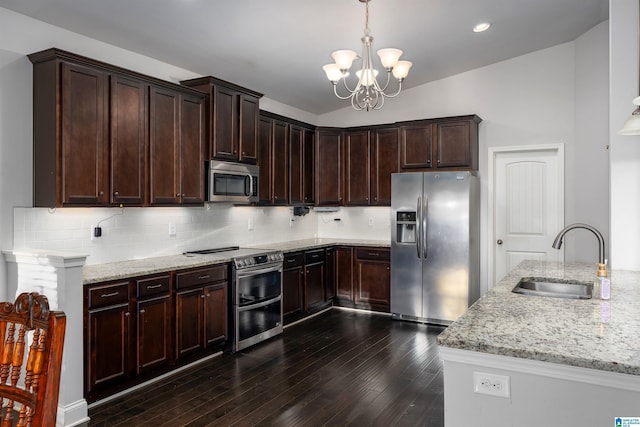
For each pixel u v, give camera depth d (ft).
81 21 10.16
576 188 15.43
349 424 8.59
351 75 15.58
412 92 18.43
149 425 8.52
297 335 14.56
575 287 8.91
